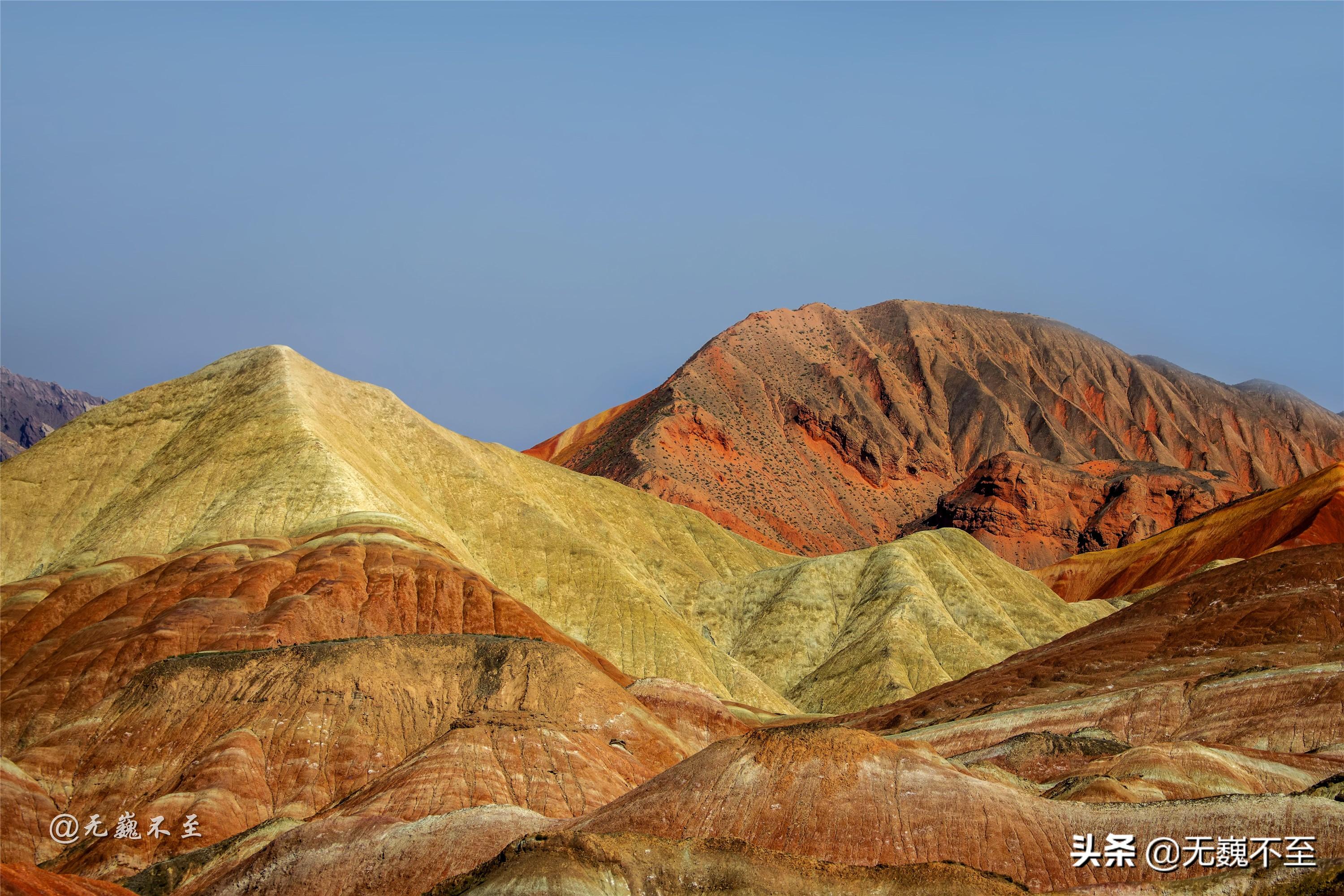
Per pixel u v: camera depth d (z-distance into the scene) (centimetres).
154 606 11238
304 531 13375
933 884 5716
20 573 14325
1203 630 10700
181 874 7144
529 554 15938
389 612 11562
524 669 9925
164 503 14200
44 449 15862
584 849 5916
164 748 9169
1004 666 12331
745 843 6028
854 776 6688
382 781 8094
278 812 8644
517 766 8106
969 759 8331
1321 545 11512
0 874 5806
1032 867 6094
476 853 6606
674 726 10456
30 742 9575
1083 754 8050
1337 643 9862
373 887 6544
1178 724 8794
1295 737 8212
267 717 9350
